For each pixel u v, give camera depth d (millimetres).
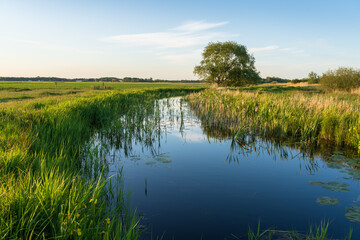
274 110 10844
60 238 2799
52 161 4844
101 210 3711
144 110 15609
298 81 88750
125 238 3041
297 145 8352
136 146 8383
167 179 5551
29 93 28375
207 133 10547
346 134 8461
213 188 5086
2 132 6262
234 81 58656
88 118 11453
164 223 3818
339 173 5832
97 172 5633
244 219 3939
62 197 3426
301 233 3514
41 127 7172
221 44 59281
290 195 4762
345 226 3689
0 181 3617
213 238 3422
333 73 32562
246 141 9148
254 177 5707
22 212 2926
